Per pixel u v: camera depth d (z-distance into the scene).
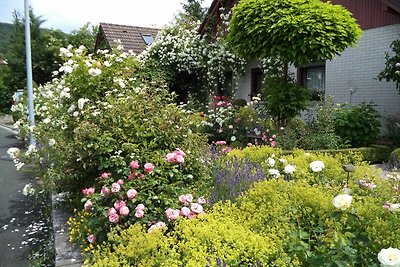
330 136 6.87
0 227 4.53
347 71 8.91
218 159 4.25
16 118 13.91
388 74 7.27
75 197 4.07
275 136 6.86
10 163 8.66
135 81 5.45
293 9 6.30
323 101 8.05
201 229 2.37
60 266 2.82
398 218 2.22
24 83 23.98
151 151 3.41
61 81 5.37
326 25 6.25
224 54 11.53
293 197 2.69
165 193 3.08
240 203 2.94
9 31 27.50
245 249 2.19
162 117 3.72
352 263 1.93
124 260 2.22
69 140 4.09
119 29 18.53
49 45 23.02
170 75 12.80
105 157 3.41
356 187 3.16
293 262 2.04
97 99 4.90
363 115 7.35
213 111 8.80
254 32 6.55
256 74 11.52
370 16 8.35
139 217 2.78
